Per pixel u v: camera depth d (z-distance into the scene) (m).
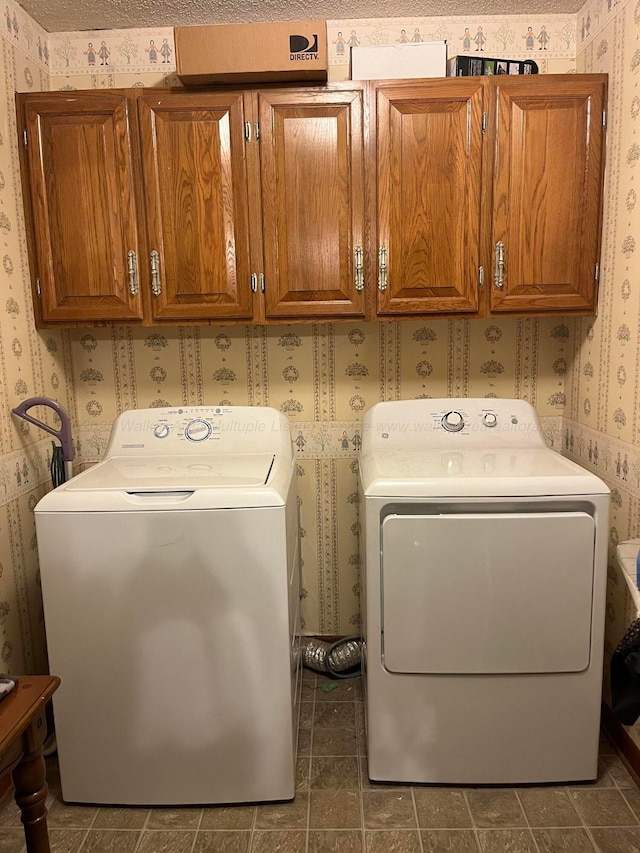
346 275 1.87
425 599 1.55
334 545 2.32
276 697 1.54
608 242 1.82
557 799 1.60
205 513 1.46
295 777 1.69
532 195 1.82
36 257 1.88
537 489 1.51
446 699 1.60
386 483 1.53
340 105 1.79
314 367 2.24
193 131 1.80
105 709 1.54
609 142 1.79
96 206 1.84
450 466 1.67
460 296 1.87
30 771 1.05
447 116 1.79
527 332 2.21
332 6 1.92
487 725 1.60
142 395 2.27
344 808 1.58
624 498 1.75
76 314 1.89
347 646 2.20
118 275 1.87
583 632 1.54
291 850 1.46
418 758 1.63
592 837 1.48
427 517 1.52
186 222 1.85
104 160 1.82
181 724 1.55
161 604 1.50
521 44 2.05
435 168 1.81
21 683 1.06
